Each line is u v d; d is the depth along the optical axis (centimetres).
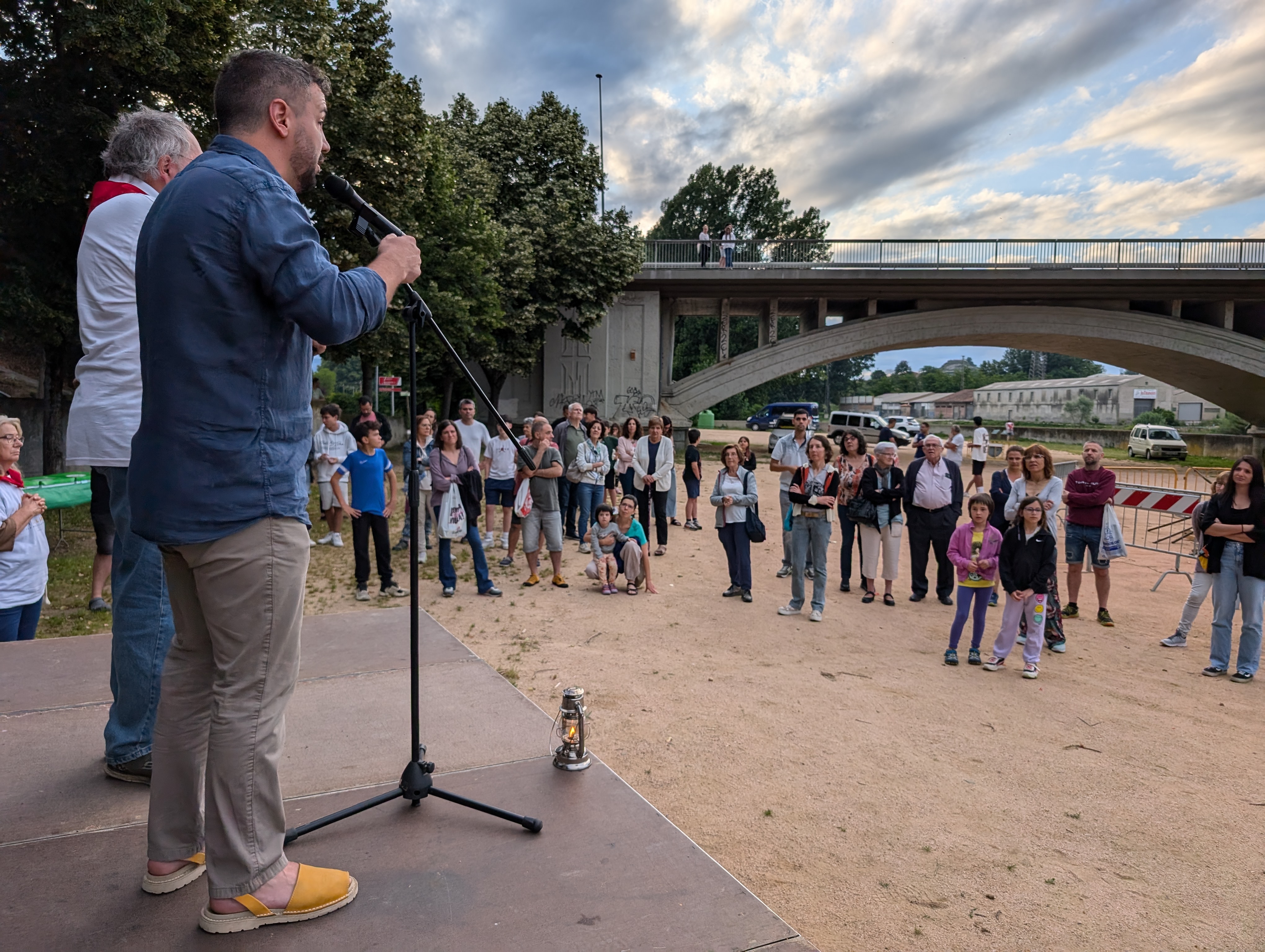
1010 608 703
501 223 2642
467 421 1142
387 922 179
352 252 1712
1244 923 348
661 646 739
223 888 171
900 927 336
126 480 235
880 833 415
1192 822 440
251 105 173
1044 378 12875
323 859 204
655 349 3136
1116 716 604
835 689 640
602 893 193
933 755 519
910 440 4138
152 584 238
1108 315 3334
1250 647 698
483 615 830
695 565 1134
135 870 196
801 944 179
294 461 173
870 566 957
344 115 1611
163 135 248
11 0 1116
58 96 1189
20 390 1670
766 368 3341
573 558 1152
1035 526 693
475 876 199
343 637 411
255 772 172
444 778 253
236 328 159
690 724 551
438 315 2148
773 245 3144
